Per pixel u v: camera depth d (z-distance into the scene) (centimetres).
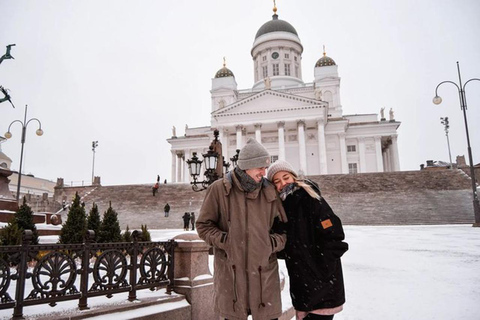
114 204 3500
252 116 5216
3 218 1225
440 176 3516
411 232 1886
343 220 2714
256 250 271
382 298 590
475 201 2244
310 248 282
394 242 1422
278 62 6700
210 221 294
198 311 442
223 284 277
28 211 901
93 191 3903
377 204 2986
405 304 548
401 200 3027
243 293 266
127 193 3784
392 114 5844
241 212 281
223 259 283
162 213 3188
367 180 3622
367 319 482
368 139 5816
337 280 277
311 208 289
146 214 3189
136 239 413
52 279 343
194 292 442
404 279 736
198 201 3409
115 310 372
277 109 5122
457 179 3400
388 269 853
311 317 275
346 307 541
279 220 296
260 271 269
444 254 1064
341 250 277
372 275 786
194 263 462
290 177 305
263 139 5603
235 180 290
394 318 483
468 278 725
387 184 3462
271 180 314
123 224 2952
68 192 4006
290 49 6806
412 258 1005
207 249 482
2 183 1318
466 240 1430
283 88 6338
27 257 328
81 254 367
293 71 6725
